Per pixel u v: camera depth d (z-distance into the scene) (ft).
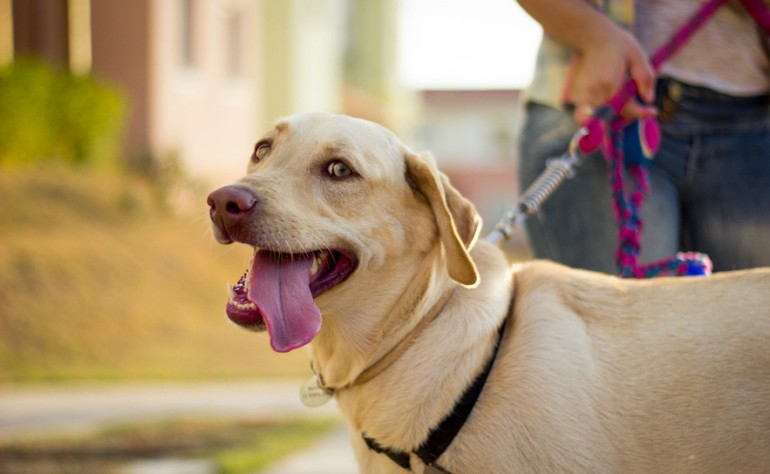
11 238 40.01
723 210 11.39
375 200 9.73
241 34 64.90
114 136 48.98
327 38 87.40
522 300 9.62
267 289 9.49
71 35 51.19
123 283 40.83
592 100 11.14
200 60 57.67
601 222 11.39
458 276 9.24
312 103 82.79
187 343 38.55
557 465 8.74
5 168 45.06
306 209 9.63
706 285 9.36
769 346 8.82
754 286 9.20
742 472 8.74
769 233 11.23
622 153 11.08
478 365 9.16
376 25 115.14
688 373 8.91
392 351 9.53
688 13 11.41
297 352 40.60
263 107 75.82
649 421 8.84
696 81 11.28
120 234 44.24
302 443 23.56
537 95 11.95
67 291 38.34
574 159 11.19
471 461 8.96
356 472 20.70
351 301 9.68
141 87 51.16
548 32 11.55
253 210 9.41
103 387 30.83
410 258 9.75
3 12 49.11
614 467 8.80
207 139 58.59
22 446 22.21
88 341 35.94
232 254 49.67
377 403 9.47
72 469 20.39
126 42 51.11
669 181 11.44
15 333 34.86
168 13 52.37
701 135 11.31
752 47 11.35
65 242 41.24
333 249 9.73
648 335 9.15
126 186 48.19
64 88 46.29
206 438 23.76
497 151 156.56
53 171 46.16
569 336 9.20
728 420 8.75
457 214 9.83
